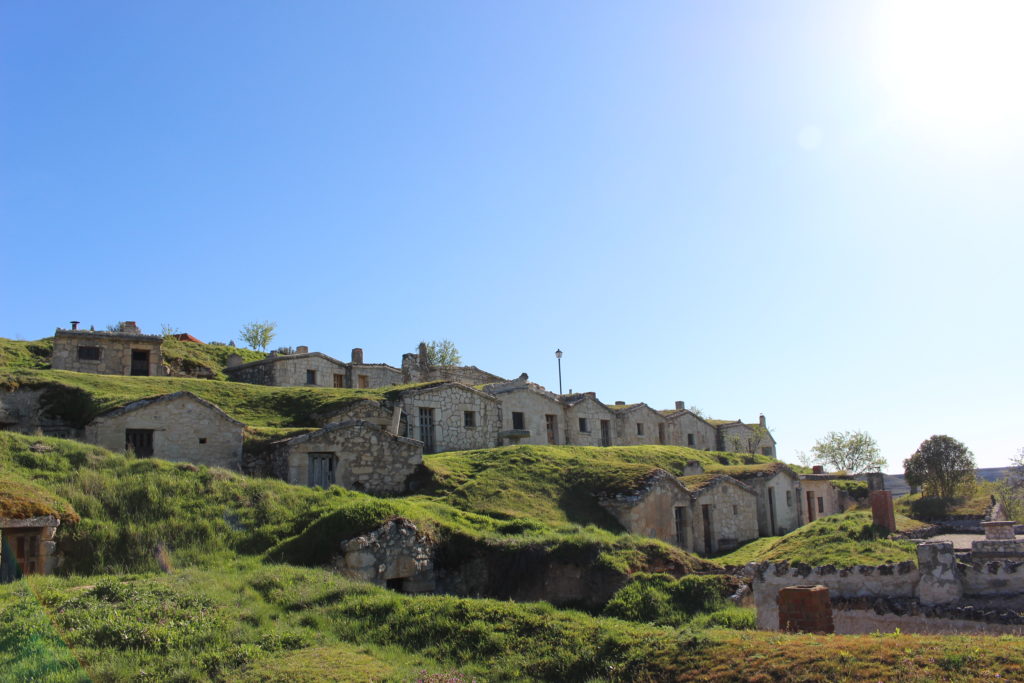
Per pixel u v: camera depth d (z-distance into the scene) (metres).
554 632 11.97
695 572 20.33
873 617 15.95
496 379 57.00
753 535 33.56
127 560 17.38
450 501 25.53
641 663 10.48
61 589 13.82
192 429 27.08
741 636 10.67
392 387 38.94
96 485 19.17
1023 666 8.17
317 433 26.41
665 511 28.45
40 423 29.44
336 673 10.64
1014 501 36.78
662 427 55.59
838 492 45.34
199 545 18.53
